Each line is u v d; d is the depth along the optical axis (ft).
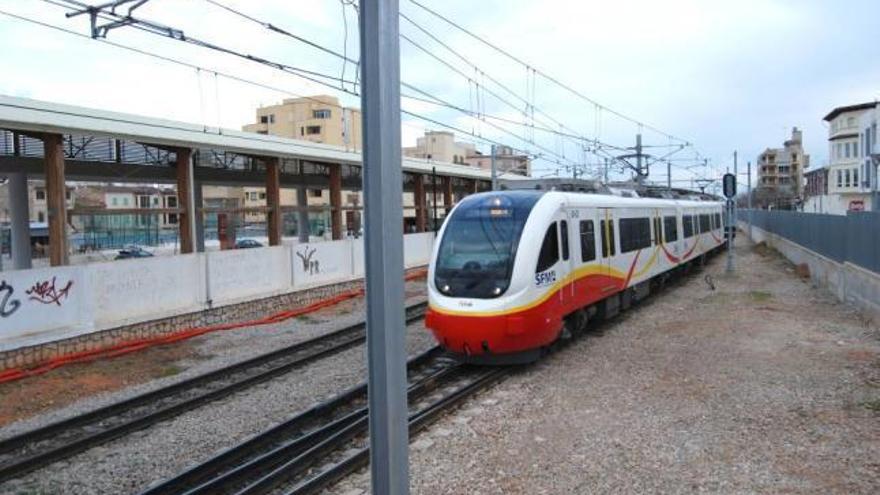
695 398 28.48
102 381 37.22
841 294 53.78
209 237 176.55
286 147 67.67
